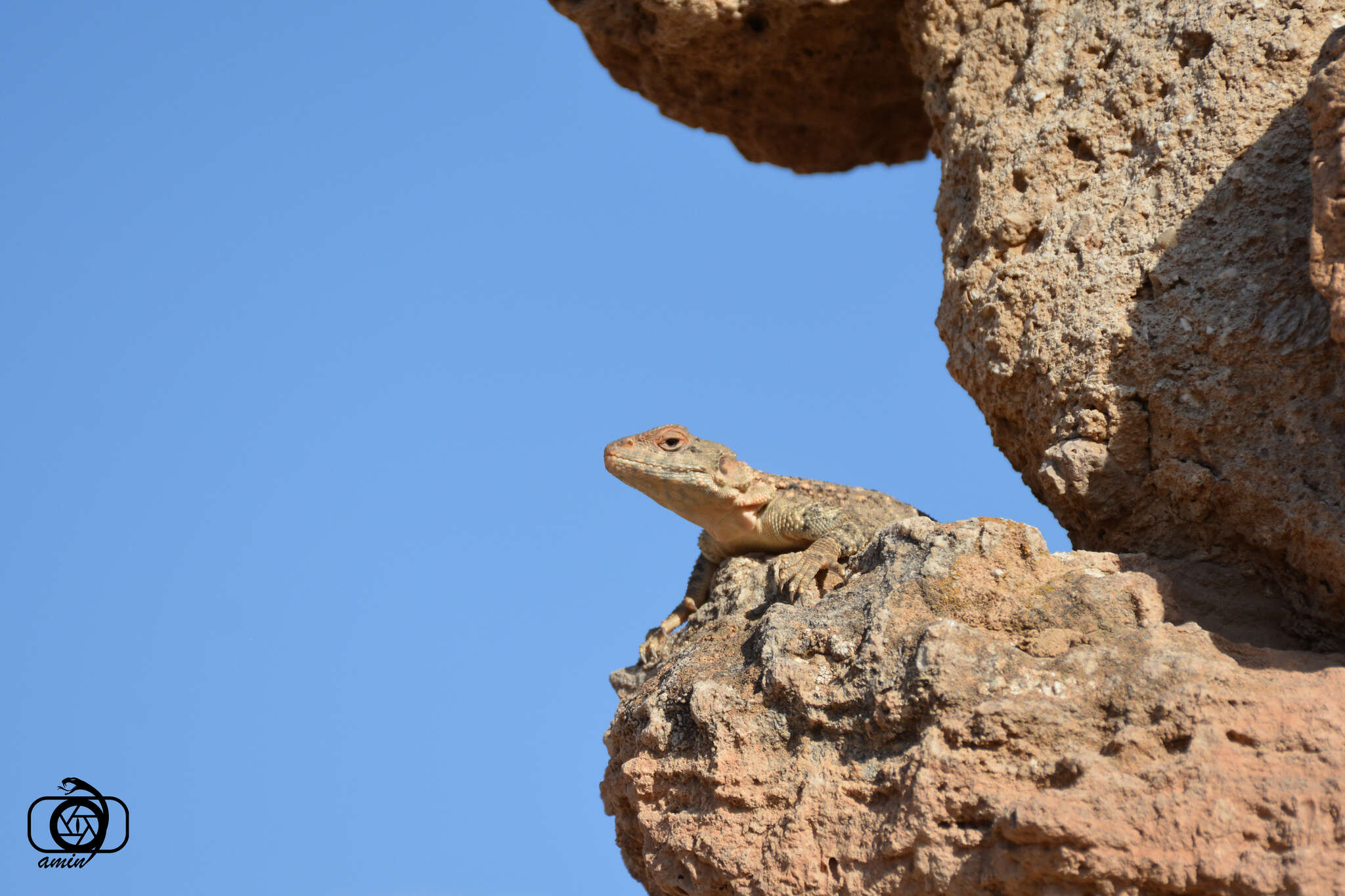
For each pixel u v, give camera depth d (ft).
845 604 83.05
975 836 68.44
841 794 75.56
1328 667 69.87
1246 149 88.94
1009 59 111.96
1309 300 81.97
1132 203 93.30
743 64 140.87
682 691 86.63
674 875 82.79
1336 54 75.25
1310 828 61.82
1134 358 87.66
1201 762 64.69
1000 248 102.06
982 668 73.61
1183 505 85.05
